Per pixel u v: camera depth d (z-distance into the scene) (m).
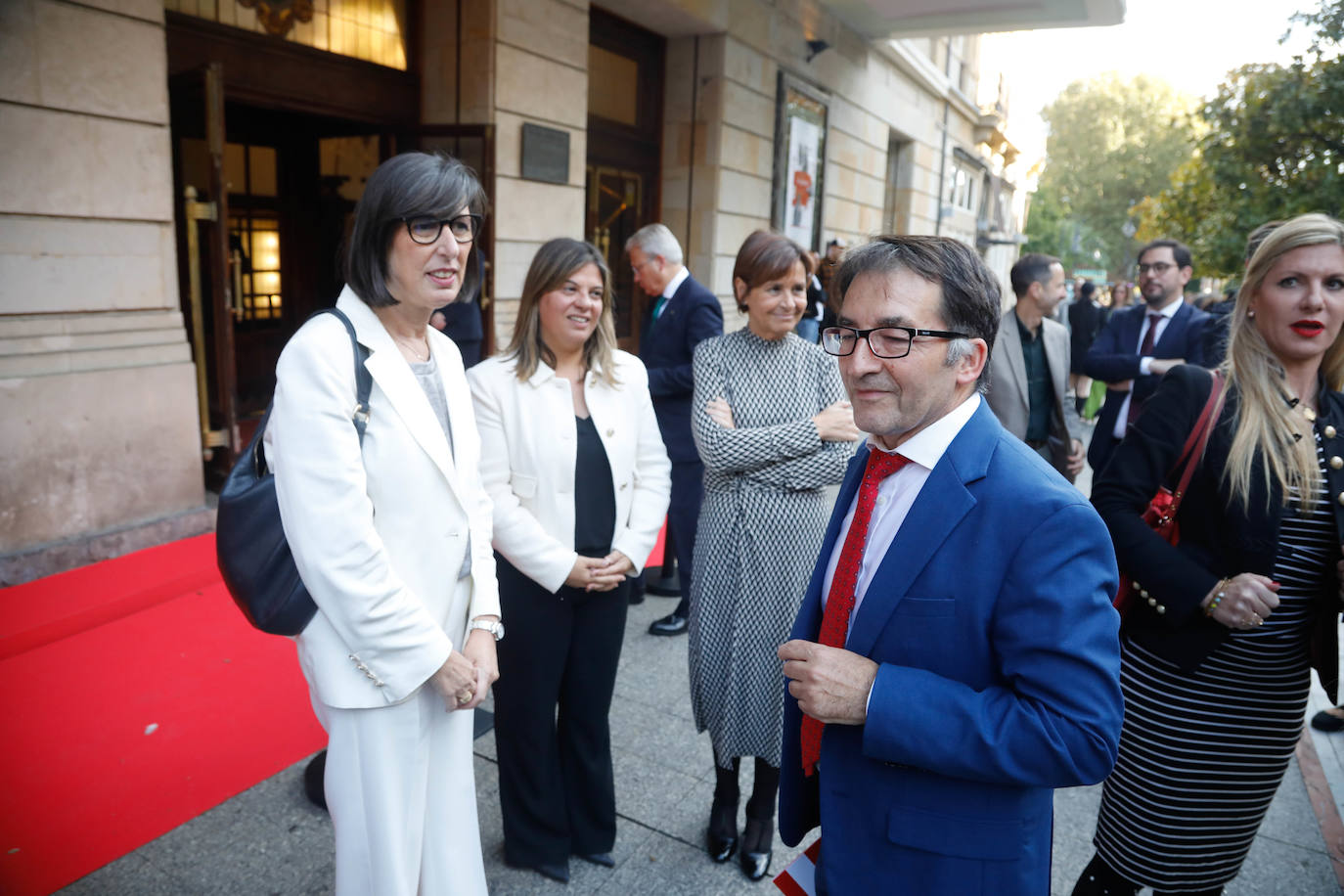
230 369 4.73
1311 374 1.82
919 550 1.22
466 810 1.81
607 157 7.94
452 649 1.65
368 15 5.78
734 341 2.51
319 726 2.90
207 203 4.56
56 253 3.75
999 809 1.21
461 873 1.78
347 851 1.64
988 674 1.20
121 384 4.02
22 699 2.92
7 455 3.64
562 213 6.63
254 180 6.63
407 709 1.63
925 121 14.45
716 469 2.34
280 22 5.21
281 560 1.57
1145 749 1.83
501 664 2.25
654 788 2.73
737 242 8.91
